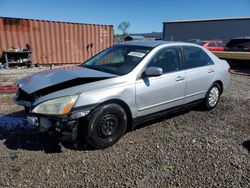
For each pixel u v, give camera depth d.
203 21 29.56
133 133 4.09
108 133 3.52
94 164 3.13
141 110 3.88
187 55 4.71
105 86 3.47
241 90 7.62
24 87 3.53
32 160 3.18
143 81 3.83
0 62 12.32
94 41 15.11
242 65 12.72
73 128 3.22
